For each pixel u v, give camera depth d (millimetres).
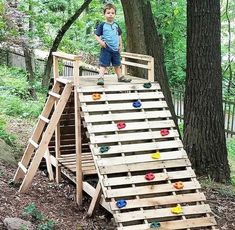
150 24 10820
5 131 12477
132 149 7227
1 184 8477
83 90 7781
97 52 21047
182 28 17406
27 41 17859
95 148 7113
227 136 16531
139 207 6668
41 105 16781
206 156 10406
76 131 8078
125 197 6773
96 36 8320
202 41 10148
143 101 7918
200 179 10211
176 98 17344
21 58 24719
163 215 6660
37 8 18734
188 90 10516
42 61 23125
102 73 8227
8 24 16875
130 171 6996
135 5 10227
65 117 9594
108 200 6758
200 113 10344
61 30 16500
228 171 10617
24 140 12594
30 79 19547
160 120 7746
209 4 10039
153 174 7020
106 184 6758
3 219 6598
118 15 16031
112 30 8344
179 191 6988
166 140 7547
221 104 10500
